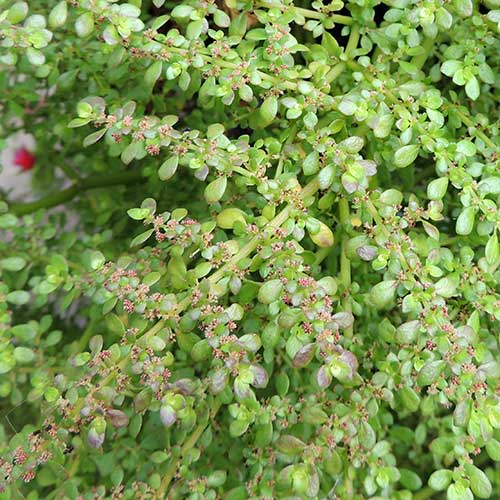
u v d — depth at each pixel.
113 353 0.18
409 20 0.19
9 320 0.21
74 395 0.18
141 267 0.21
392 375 0.19
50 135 0.30
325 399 0.21
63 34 0.24
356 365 0.17
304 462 0.18
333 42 0.21
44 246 0.26
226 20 0.20
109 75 0.23
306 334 0.18
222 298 0.22
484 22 0.21
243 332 0.22
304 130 0.20
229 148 0.19
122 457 0.23
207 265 0.18
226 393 0.20
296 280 0.18
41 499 0.22
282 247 0.18
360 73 0.21
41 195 0.36
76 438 0.19
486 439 0.17
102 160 0.30
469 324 0.19
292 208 0.19
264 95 0.20
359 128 0.21
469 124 0.21
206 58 0.20
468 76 0.20
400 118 0.20
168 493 0.21
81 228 0.32
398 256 0.18
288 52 0.20
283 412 0.20
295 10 0.21
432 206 0.19
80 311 0.29
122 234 0.30
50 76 0.24
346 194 0.19
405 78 0.22
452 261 0.20
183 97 0.26
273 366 0.23
